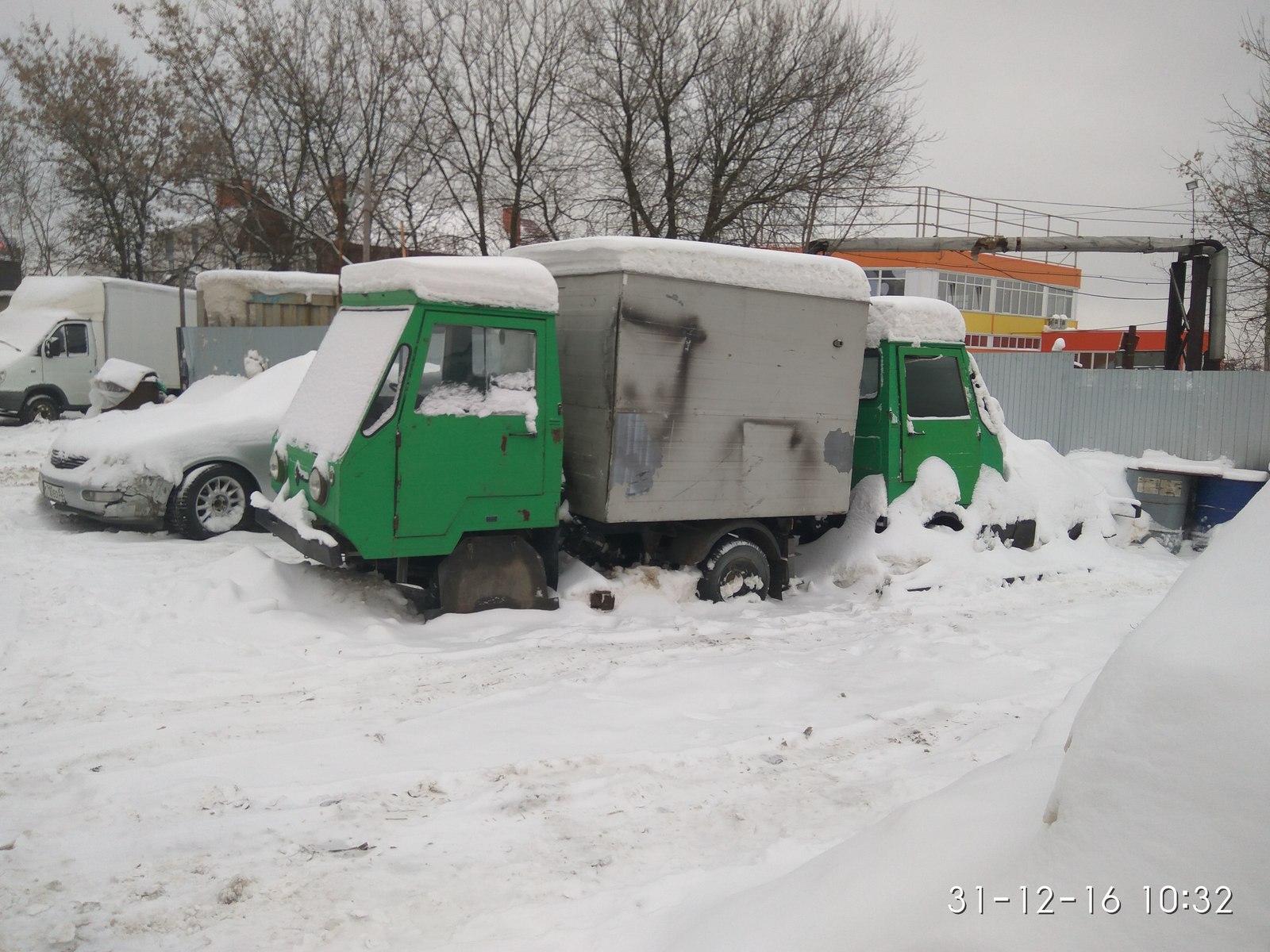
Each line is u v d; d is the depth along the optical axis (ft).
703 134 76.79
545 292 23.61
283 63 91.61
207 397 39.47
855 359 27.50
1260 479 39.60
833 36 76.69
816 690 19.63
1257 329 73.00
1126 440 51.01
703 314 24.68
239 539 32.73
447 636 22.30
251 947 10.21
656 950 9.90
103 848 12.15
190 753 15.17
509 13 82.33
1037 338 159.74
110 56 103.76
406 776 14.40
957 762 15.65
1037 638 23.99
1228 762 6.56
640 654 21.70
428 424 22.29
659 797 14.25
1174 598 7.89
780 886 10.11
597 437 24.20
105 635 20.86
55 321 68.95
